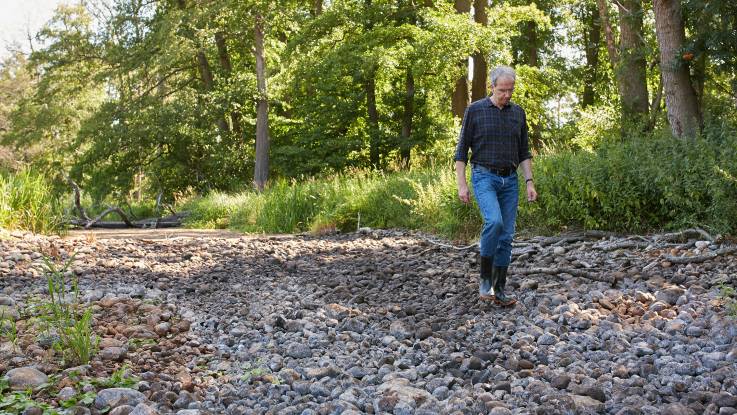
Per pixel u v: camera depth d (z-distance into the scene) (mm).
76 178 28828
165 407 3137
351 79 25578
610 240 7625
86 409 3014
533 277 6188
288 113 32312
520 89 24688
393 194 12391
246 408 3186
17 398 3084
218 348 4242
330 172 24000
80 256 7711
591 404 3059
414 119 26562
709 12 10406
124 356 3846
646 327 4289
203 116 27594
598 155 8852
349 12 24016
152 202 30281
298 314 5059
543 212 8797
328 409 3102
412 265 7457
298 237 11383
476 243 8352
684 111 10922
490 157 5031
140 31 29531
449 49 20312
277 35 30562
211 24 27062
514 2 27156
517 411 3008
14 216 9570
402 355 4074
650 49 13531
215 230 15281
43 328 4109
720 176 7000
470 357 3896
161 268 7250
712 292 4980
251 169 29281
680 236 7172
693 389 3254
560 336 4277
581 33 30312
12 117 34094
